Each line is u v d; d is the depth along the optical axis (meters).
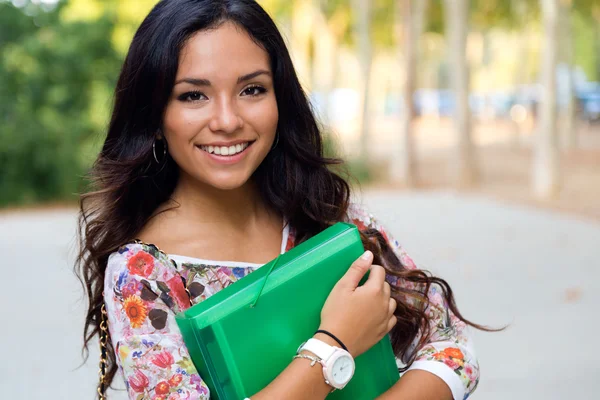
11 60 17.73
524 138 37.56
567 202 15.05
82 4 18.75
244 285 1.44
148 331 1.46
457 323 1.74
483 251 9.74
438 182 20.50
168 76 1.53
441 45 48.28
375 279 1.51
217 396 1.42
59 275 8.92
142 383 1.42
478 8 30.31
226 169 1.57
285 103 1.69
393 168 20.45
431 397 1.56
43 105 17.88
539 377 5.12
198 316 1.38
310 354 1.41
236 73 1.54
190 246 1.62
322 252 1.52
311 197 1.75
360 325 1.46
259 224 1.73
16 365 5.62
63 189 17.36
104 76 18.05
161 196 1.68
